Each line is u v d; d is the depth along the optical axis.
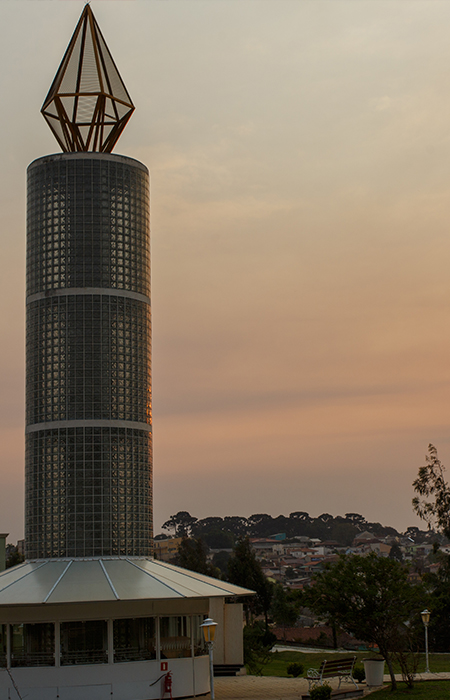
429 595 38.78
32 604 31.80
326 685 33.06
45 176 44.34
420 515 78.62
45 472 41.09
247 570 98.19
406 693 33.47
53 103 45.50
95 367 41.91
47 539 40.31
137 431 42.44
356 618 35.50
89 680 33.12
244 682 40.66
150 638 34.84
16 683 32.81
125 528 40.94
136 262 44.25
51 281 43.06
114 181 44.34
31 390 42.56
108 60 46.12
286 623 93.81
